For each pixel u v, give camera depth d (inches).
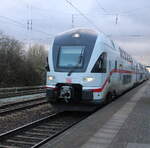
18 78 1412.4
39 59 1790.1
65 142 254.4
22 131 363.6
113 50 567.8
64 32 510.3
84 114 503.8
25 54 1503.4
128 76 847.1
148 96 724.7
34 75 1535.4
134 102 568.1
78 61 461.1
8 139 322.3
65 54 473.4
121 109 460.4
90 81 449.1
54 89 465.7
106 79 488.4
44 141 289.7
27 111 551.5
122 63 694.5
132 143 250.8
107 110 448.1
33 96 928.3
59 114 495.5
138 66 1382.9
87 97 446.6
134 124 335.6
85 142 254.1
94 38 477.1
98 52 464.8
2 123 424.5
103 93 471.5
